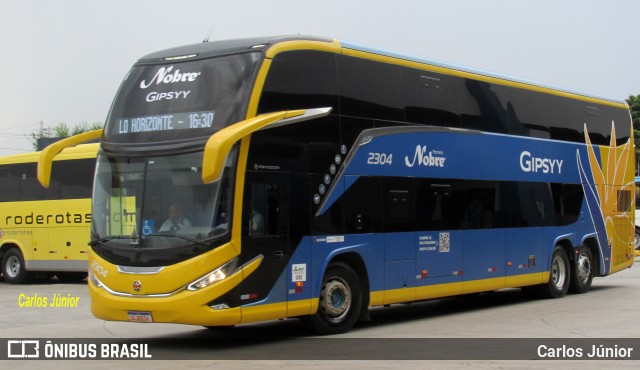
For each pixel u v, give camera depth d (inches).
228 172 454.6
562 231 753.6
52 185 994.7
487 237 653.9
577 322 577.0
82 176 973.2
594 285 893.2
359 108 541.0
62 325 606.2
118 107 498.3
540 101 737.6
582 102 801.6
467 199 634.8
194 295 440.1
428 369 390.9
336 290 525.0
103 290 464.4
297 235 489.4
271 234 473.1
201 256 443.5
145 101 488.7
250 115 460.1
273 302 472.1
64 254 978.7
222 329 574.9
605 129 835.4
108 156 486.3
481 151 654.5
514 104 702.5
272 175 475.8
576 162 780.6
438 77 618.8
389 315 650.8
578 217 779.4
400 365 402.9
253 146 465.7
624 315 616.1
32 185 1012.5
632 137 884.0
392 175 564.4
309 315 506.6
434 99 611.5
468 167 638.5
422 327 563.5
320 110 502.9
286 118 476.1
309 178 499.5
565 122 771.4
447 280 609.6
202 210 450.6
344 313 528.7
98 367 414.9
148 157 471.5
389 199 560.7
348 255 533.6
